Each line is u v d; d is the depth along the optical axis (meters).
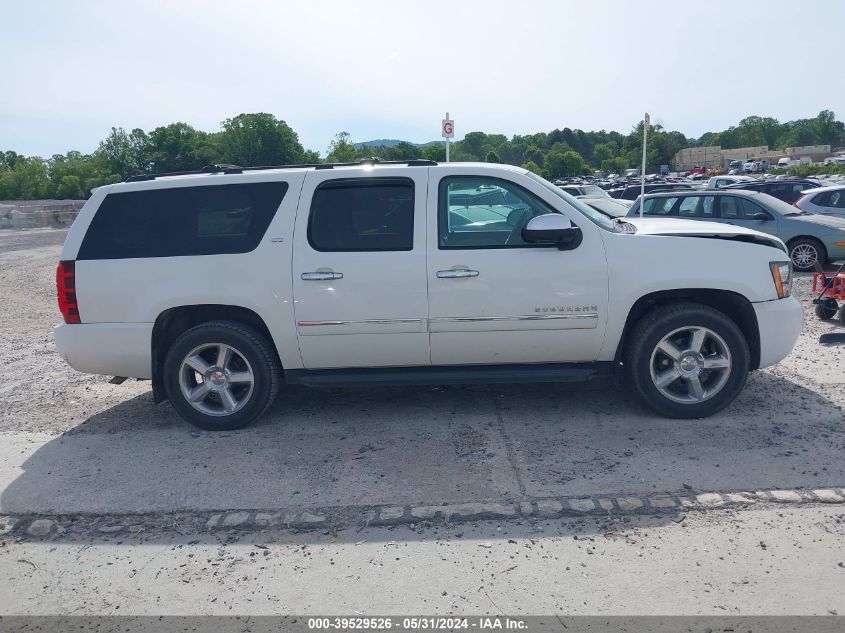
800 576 3.37
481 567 3.55
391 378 5.34
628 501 4.09
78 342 5.41
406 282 5.14
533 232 4.96
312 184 5.29
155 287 5.30
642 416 5.45
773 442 4.85
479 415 5.63
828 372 6.41
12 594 3.51
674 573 3.43
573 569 3.50
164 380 5.46
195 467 4.83
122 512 4.25
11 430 5.69
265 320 5.25
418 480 4.50
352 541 3.85
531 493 4.26
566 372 5.31
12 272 16.14
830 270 12.40
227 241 5.29
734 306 5.43
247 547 3.84
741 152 121.25
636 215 14.18
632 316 5.42
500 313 5.15
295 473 4.68
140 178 5.58
